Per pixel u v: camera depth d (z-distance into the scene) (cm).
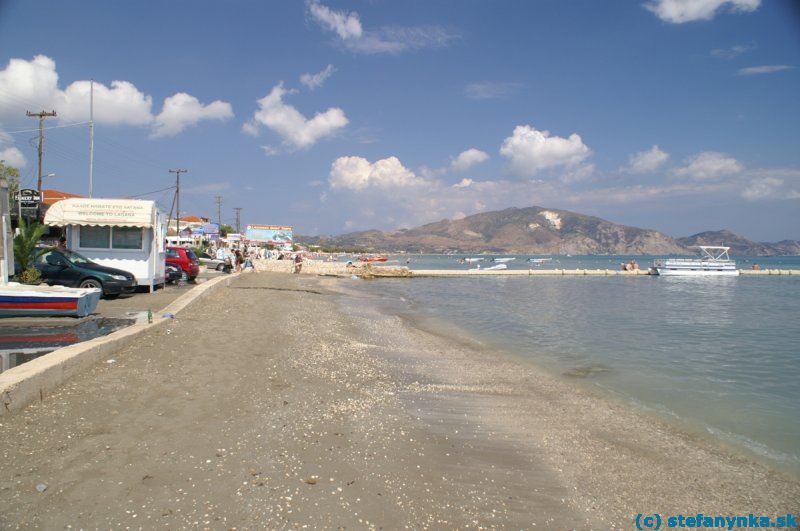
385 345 1453
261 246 10781
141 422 613
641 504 544
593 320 2245
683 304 3122
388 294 3656
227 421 650
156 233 1914
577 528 480
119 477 477
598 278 6412
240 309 1786
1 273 1300
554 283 5338
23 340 969
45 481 457
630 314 2508
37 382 639
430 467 587
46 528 391
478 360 1304
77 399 661
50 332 1051
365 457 591
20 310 1141
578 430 779
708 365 1312
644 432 785
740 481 617
